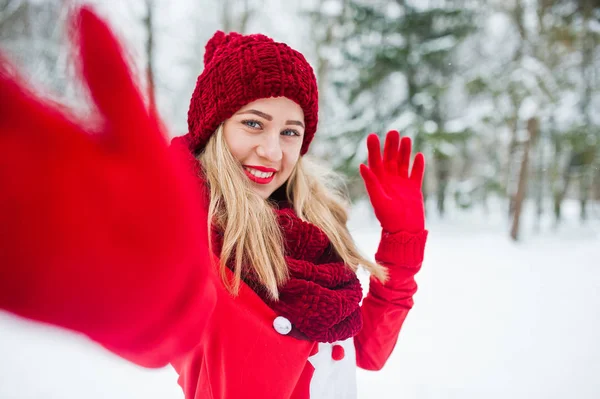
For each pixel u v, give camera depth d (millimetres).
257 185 891
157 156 334
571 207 17922
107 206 292
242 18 8156
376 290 1130
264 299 778
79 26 305
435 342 3266
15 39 5934
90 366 2516
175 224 337
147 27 6609
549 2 8906
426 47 9820
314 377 896
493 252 7133
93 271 284
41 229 267
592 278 5270
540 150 11102
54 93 305
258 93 830
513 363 2920
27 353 2625
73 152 285
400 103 10547
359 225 9984
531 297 4441
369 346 1124
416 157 1237
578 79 10336
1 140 268
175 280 341
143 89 345
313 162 1432
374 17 9789
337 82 10312
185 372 823
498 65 9820
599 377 2732
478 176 12133
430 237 9000
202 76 916
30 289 266
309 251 888
